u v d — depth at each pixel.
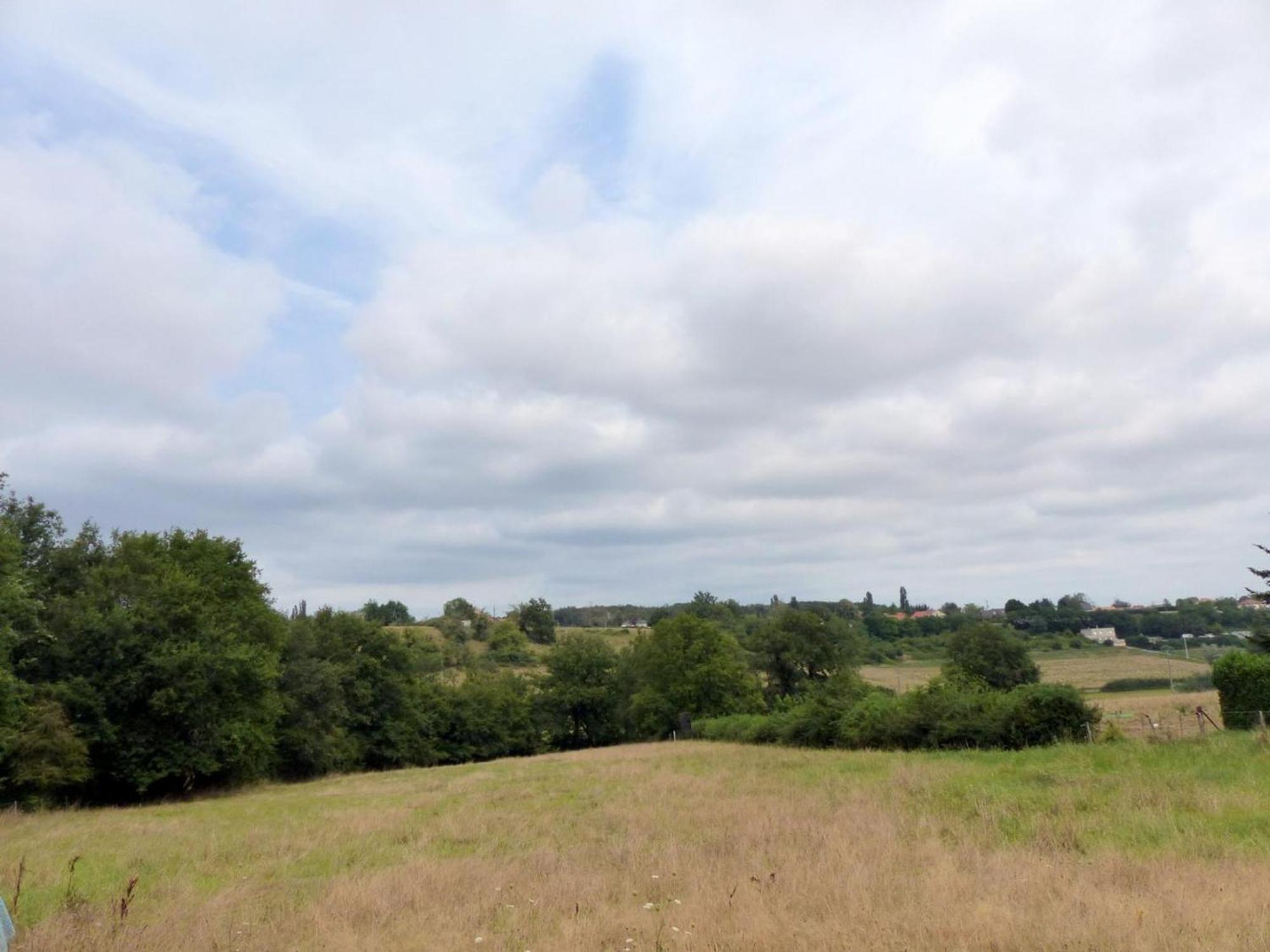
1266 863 9.34
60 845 18.05
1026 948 6.67
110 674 34.91
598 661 79.38
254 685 38.78
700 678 64.62
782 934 7.43
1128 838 11.35
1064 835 11.66
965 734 29.84
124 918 8.78
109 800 36.16
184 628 37.03
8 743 29.75
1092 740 25.80
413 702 64.69
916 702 32.44
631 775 28.44
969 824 13.23
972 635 60.91
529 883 10.70
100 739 33.81
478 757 71.69
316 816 22.02
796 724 40.66
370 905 9.73
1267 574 31.09
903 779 19.80
